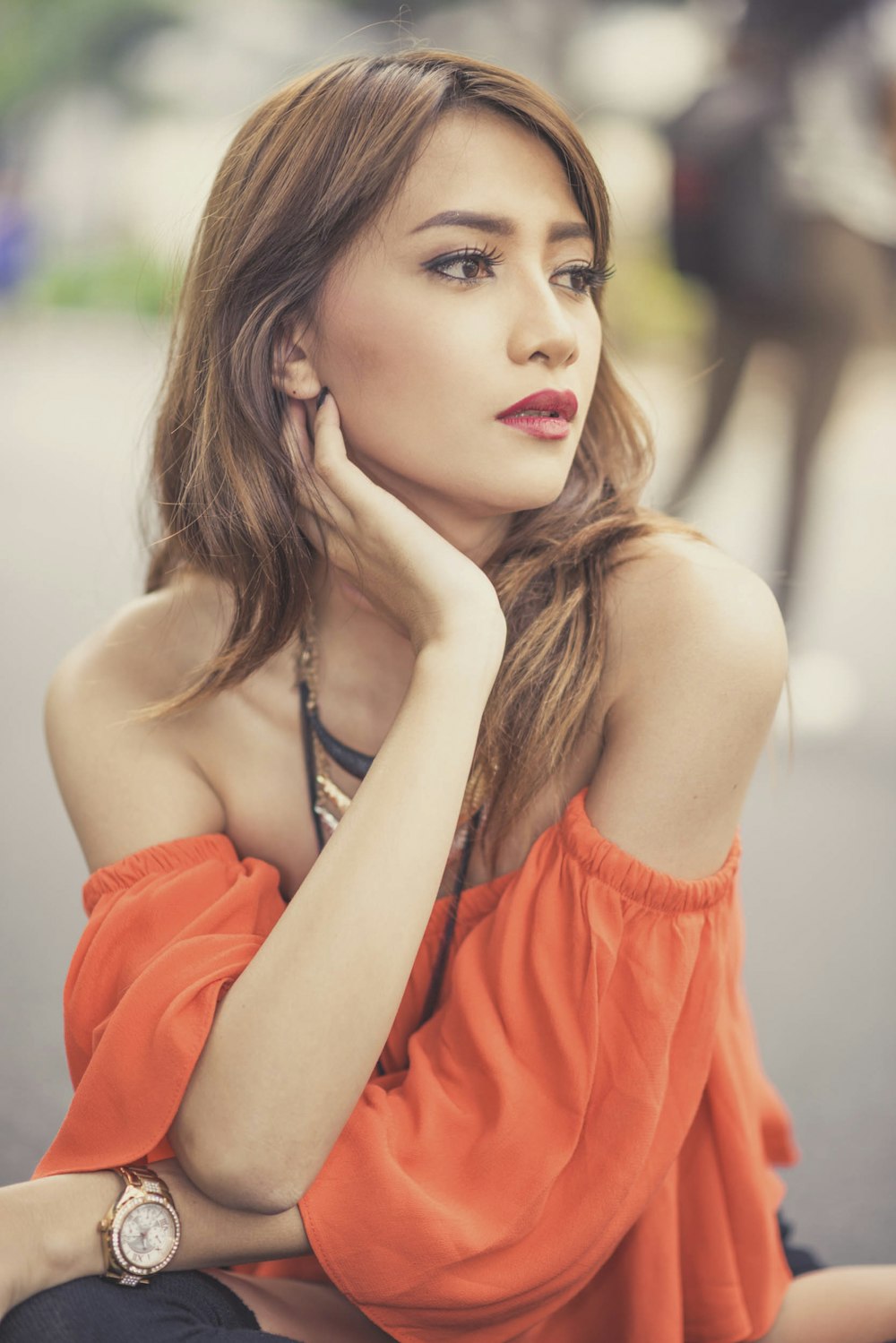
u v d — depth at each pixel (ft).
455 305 4.13
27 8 71.05
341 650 4.65
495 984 4.29
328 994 3.86
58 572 17.74
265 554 4.50
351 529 4.39
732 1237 4.67
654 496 6.20
